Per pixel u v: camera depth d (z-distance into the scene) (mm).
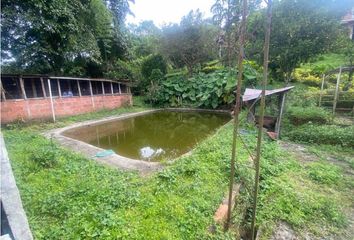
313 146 5066
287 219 2479
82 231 2072
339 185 3219
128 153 5469
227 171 3404
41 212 2424
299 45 7598
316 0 7281
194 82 13859
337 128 5539
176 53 15281
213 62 16047
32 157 3926
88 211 2377
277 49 8039
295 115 6727
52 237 2016
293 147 5043
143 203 2559
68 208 2447
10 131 6469
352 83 9977
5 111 7270
